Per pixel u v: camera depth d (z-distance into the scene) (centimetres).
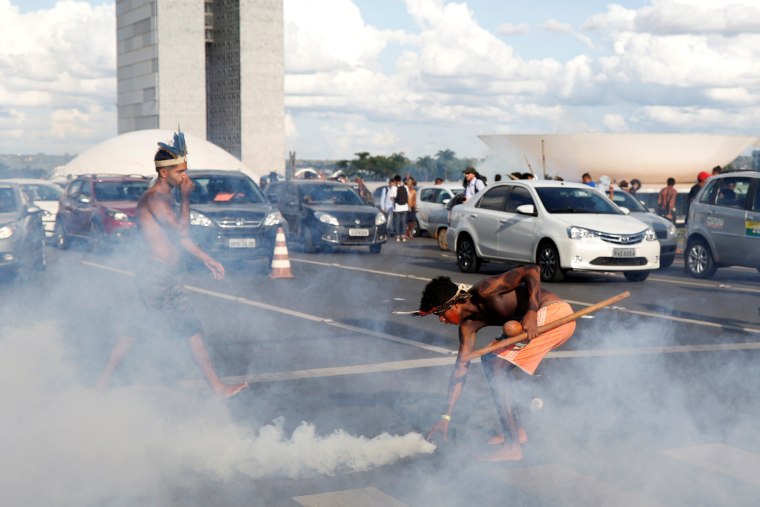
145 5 10494
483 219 1608
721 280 1544
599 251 1429
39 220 1538
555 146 5056
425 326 989
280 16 11050
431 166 14488
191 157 8625
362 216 2011
